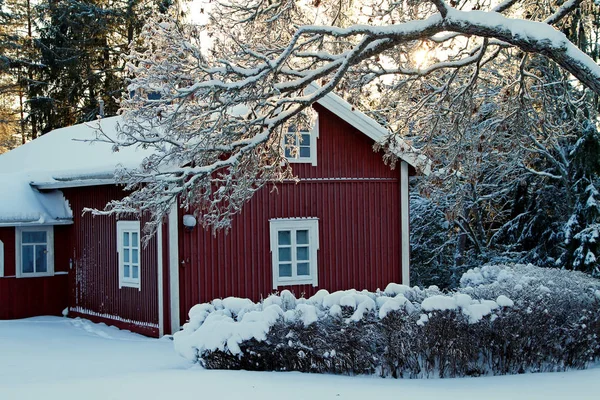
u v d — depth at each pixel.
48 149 23.98
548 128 14.12
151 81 10.98
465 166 13.68
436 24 10.37
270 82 10.86
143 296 16.72
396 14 12.89
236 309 12.08
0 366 12.60
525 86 13.77
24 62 37.84
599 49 20.05
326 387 9.16
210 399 8.44
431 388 9.20
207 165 11.43
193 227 16.14
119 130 11.30
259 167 12.23
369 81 12.19
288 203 17.45
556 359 11.22
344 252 18.02
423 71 12.36
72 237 20.06
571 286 11.89
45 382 10.22
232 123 10.99
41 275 19.98
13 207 19.30
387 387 9.23
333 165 18.03
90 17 36.97
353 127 18.27
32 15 40.03
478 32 10.26
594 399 8.40
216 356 11.09
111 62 38.38
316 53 11.31
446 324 10.39
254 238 16.98
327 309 11.02
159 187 10.84
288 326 10.64
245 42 11.55
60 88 38.12
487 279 14.83
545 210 24.86
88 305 19.20
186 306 16.08
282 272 17.34
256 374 10.34
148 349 14.32
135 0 36.53
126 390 9.07
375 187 18.50
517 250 26.03
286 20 12.20
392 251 18.61
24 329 17.48
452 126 13.34
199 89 10.43
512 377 10.33
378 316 10.55
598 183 22.55
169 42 10.94
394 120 13.90
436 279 27.30
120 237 17.61
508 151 15.87
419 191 13.95
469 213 27.28
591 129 21.03
